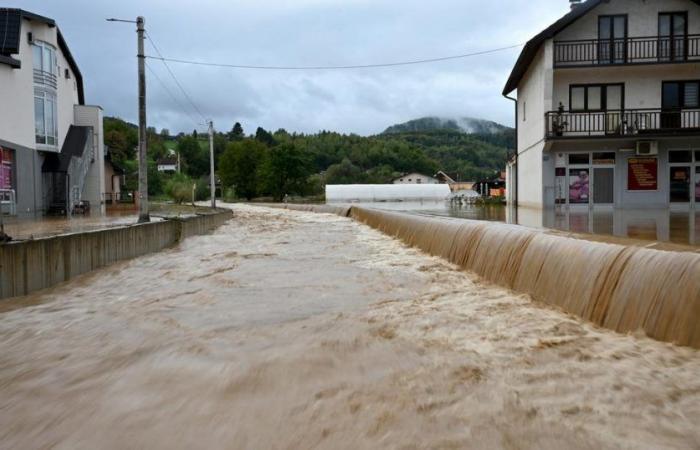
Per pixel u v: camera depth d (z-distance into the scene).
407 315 7.18
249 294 9.23
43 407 4.46
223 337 6.43
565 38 26.16
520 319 6.66
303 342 6.07
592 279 6.65
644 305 5.68
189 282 10.75
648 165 25.23
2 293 9.47
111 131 96.19
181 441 3.79
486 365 5.05
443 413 4.07
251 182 99.62
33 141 27.75
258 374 5.05
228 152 101.56
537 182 27.20
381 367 5.13
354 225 28.50
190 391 4.69
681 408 3.94
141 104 19.69
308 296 8.91
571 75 25.95
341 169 118.44
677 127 25.28
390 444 3.63
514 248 9.09
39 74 28.98
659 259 5.68
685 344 5.13
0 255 9.42
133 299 9.19
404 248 15.67
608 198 25.52
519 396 4.31
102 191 37.44
